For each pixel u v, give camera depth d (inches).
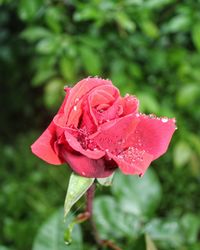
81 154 15.4
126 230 23.6
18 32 44.6
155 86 37.3
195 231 24.4
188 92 33.3
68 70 32.5
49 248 21.7
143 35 36.2
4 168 40.7
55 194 37.2
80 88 15.2
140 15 31.7
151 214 24.4
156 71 37.5
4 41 44.7
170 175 36.9
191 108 36.6
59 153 15.7
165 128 15.7
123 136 15.4
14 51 45.1
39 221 33.4
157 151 15.8
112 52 35.9
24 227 31.1
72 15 36.0
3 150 43.1
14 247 31.0
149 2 31.0
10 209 35.6
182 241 23.9
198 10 32.3
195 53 36.5
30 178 38.0
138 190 24.9
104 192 32.8
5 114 51.0
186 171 36.9
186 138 34.3
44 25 36.4
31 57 45.4
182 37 38.2
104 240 20.5
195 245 23.9
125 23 29.8
